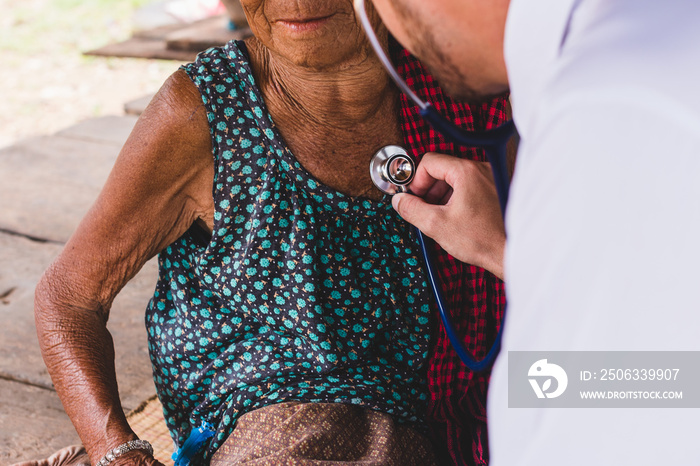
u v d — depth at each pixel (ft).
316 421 3.72
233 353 4.09
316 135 3.83
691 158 1.58
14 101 18.52
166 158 3.77
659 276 1.61
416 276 4.00
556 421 1.79
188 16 16.83
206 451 4.15
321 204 3.88
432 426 4.30
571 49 1.75
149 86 18.80
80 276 4.05
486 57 2.16
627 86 1.62
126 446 3.92
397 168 3.75
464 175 3.62
